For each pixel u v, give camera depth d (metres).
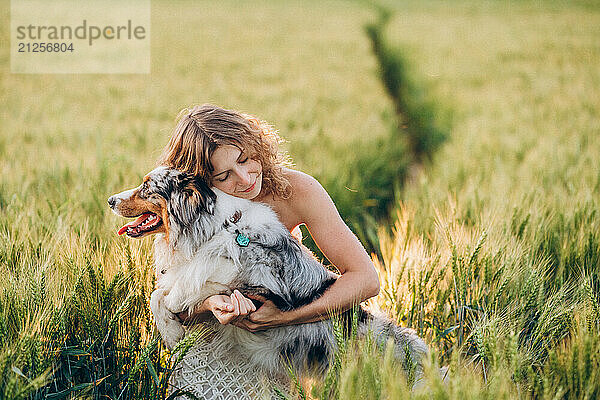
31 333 2.60
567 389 2.51
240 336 2.93
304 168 7.34
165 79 16.59
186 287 2.75
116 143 9.15
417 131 12.36
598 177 6.31
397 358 2.94
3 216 4.41
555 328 3.05
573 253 4.18
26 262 3.30
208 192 2.71
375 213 7.36
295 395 2.91
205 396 2.94
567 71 17.52
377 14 35.56
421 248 3.87
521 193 5.57
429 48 21.45
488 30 27.19
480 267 3.64
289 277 2.76
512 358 2.42
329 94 14.04
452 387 2.22
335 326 2.65
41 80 16.20
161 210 2.72
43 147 8.56
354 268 2.92
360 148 8.79
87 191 5.70
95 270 3.06
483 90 15.04
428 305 3.63
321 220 2.98
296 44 23.83
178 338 2.95
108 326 2.94
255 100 12.98
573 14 33.56
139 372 2.94
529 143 9.20
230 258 2.72
